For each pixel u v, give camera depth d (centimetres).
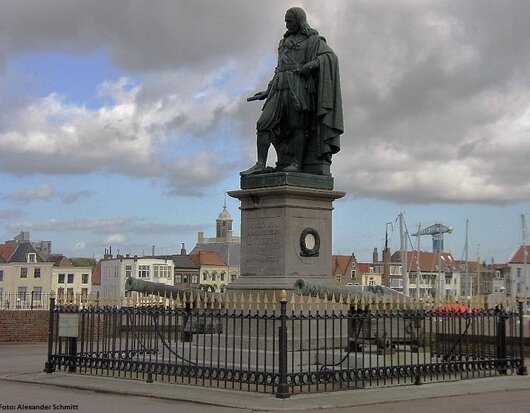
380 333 2169
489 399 1716
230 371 1747
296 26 2236
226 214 15712
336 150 2177
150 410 1485
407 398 1678
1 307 7650
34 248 12256
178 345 2080
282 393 1620
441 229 10762
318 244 2111
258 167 2181
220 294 1973
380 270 13400
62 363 2094
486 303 2173
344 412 1488
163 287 2105
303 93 2173
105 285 12825
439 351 2148
